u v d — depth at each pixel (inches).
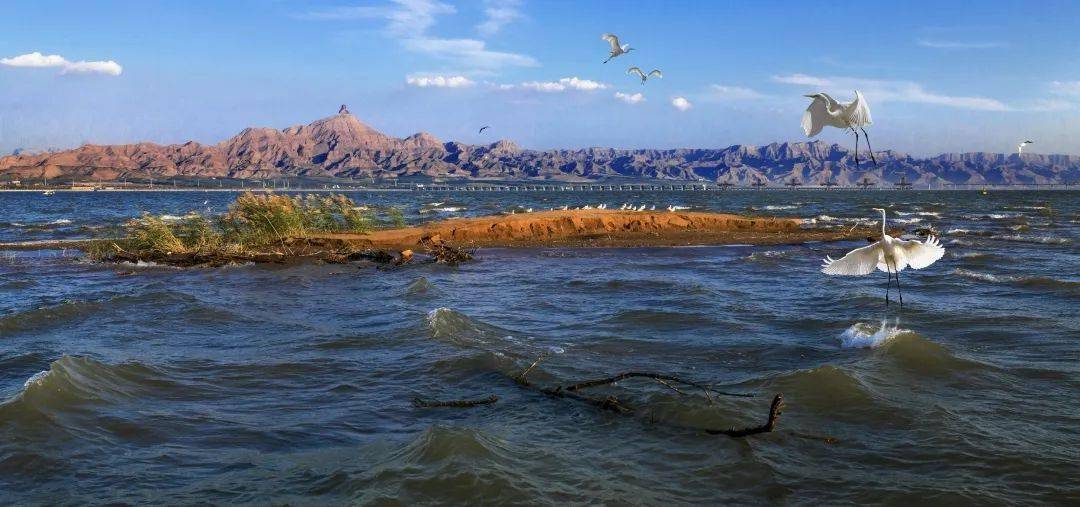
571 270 1001.5
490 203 4220.0
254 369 474.6
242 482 302.8
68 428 357.7
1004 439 344.8
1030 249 1257.4
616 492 289.0
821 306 705.0
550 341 557.3
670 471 311.7
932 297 748.6
